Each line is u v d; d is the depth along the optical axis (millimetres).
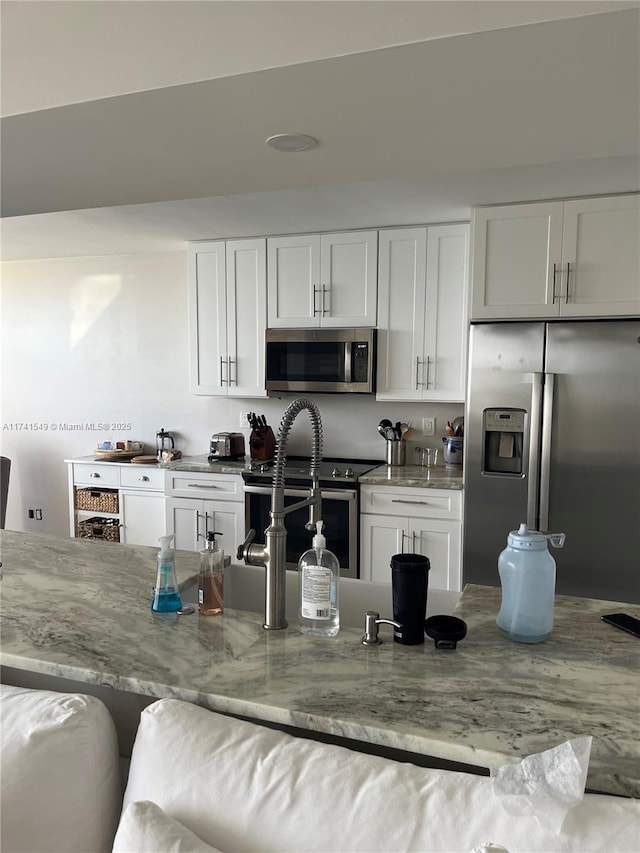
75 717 1175
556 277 3125
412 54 1110
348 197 3121
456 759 1021
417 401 3855
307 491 3727
